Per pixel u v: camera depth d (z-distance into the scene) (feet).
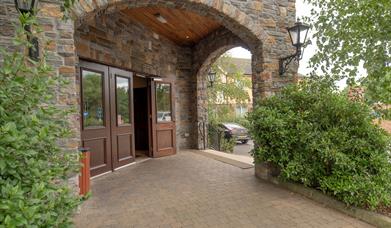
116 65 16.16
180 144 23.94
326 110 11.26
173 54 23.08
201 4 12.01
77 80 13.44
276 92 14.03
